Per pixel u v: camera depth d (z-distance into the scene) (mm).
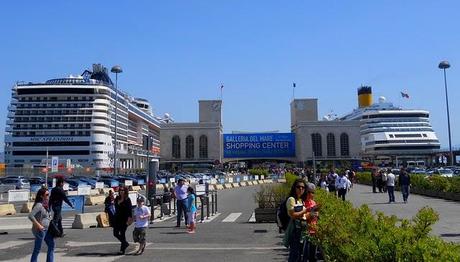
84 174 96438
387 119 146500
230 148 138000
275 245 13641
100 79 147125
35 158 116062
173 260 11305
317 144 150500
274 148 138750
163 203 25047
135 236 12578
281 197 20297
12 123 118125
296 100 159500
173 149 152000
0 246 14195
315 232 7402
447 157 141625
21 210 29422
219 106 160375
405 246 4840
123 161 134000
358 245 5438
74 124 117812
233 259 11289
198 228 18516
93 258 11828
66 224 21047
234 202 33531
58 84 119938
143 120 164625
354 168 99000
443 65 67625
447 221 17672
